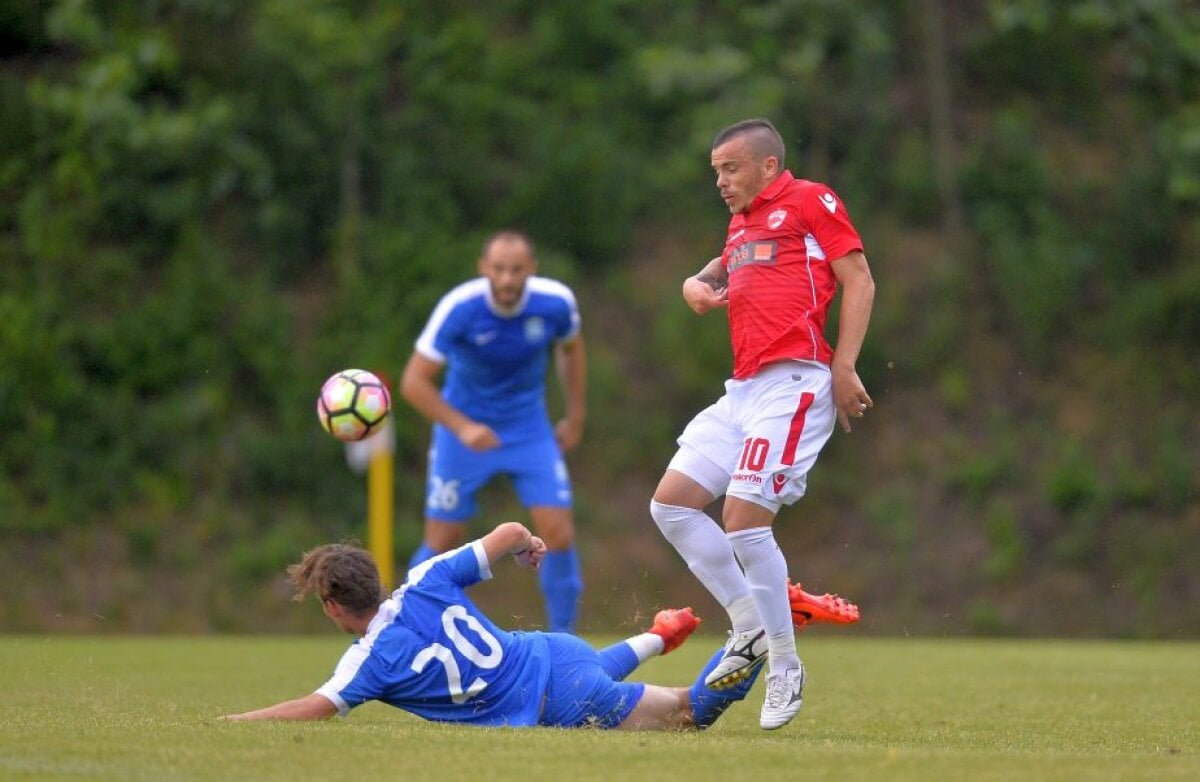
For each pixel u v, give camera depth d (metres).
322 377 60.00
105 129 63.25
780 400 17.97
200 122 63.91
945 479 59.16
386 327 60.72
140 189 63.31
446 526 32.31
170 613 52.78
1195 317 63.19
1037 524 57.56
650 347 63.03
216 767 12.72
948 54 72.50
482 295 30.53
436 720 17.19
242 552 55.06
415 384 30.47
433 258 62.88
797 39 70.81
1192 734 18.55
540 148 67.06
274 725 15.78
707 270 19.61
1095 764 13.63
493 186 66.12
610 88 69.81
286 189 64.69
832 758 13.70
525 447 31.86
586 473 59.53
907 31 72.56
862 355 62.38
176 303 60.56
